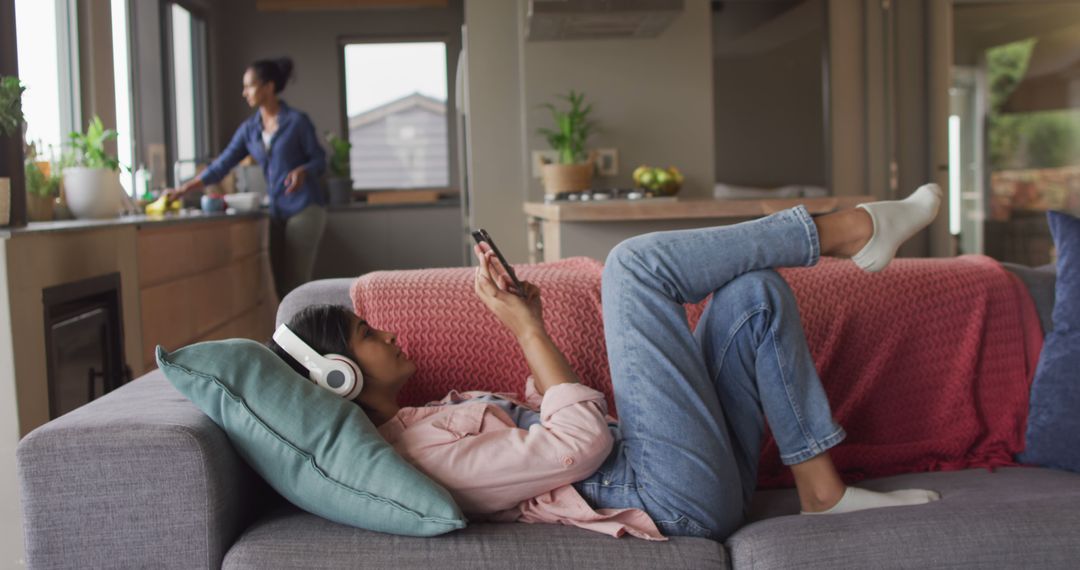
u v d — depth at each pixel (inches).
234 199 214.1
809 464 63.9
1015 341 80.1
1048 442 74.1
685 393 61.0
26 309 95.3
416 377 75.3
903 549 55.4
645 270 62.8
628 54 185.6
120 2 200.5
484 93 188.9
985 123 229.0
